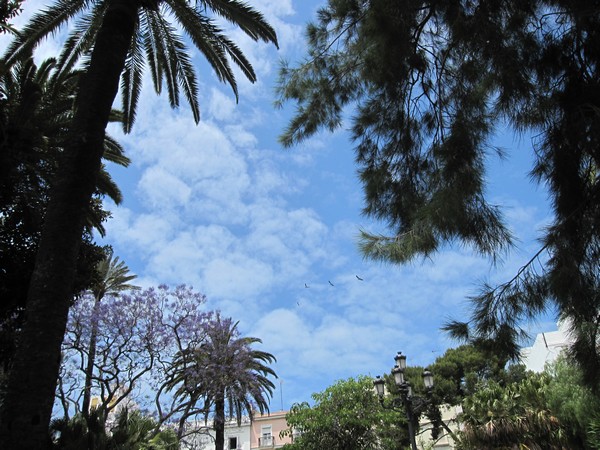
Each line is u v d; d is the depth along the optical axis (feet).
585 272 14.10
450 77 19.08
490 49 17.02
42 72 47.83
